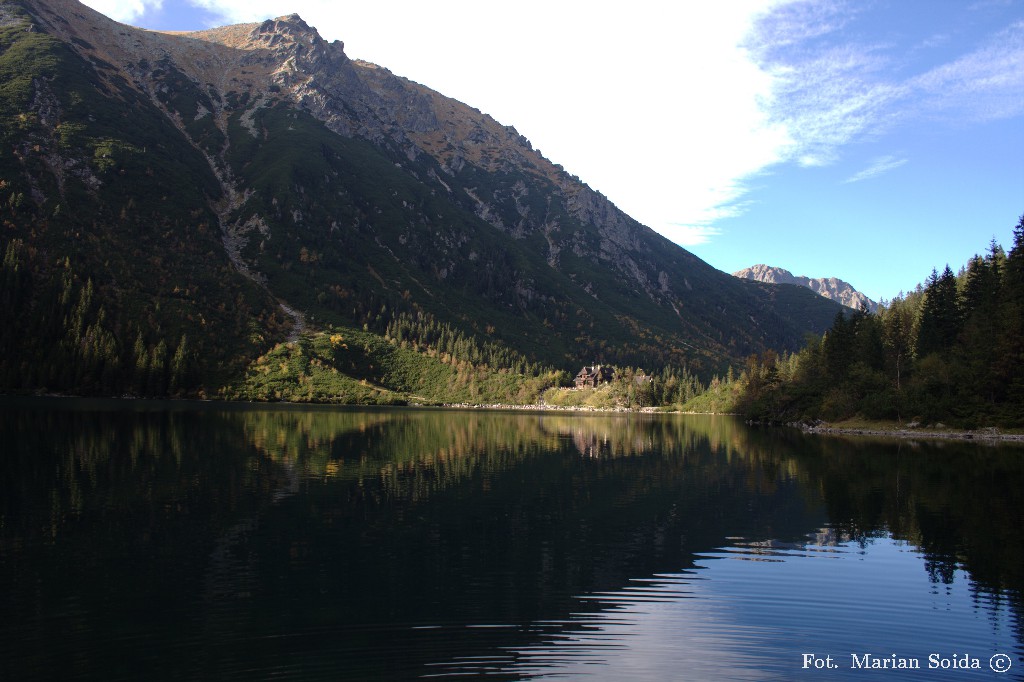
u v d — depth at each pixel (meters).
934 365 121.19
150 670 19.20
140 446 69.62
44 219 185.00
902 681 19.39
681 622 23.91
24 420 92.38
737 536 37.41
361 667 19.64
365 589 26.97
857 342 148.62
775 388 158.62
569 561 31.81
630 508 45.19
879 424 123.44
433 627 23.02
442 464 65.50
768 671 19.83
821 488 54.56
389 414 154.12
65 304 153.38
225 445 73.56
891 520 42.03
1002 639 22.80
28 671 19.02
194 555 31.23
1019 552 34.31
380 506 43.56
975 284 136.50
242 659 20.11
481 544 34.66
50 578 27.47
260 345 196.25
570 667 19.84
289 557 31.23
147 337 167.62
